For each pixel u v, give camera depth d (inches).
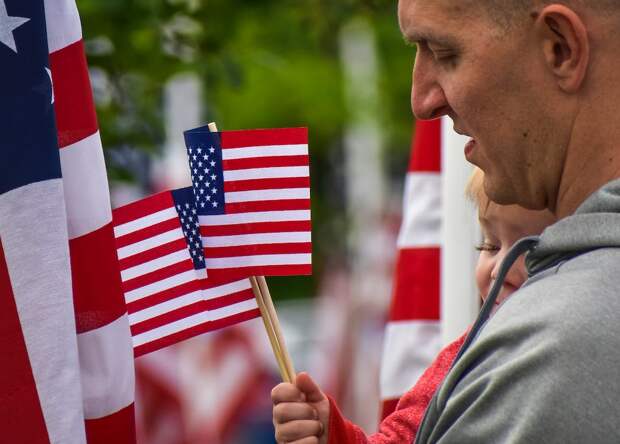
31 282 192.4
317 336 1002.1
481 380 153.8
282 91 940.6
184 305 234.4
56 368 192.9
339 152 1101.1
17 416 190.7
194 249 233.9
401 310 381.1
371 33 932.6
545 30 159.8
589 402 144.6
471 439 152.6
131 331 233.9
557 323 148.6
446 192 358.0
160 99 590.2
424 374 260.5
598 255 154.3
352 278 1027.9
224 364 735.1
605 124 160.9
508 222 251.9
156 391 696.4
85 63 212.7
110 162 509.7
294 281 1111.6
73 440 192.9
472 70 162.9
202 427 715.4
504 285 257.3
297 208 229.5
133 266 234.5
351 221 1081.4
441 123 384.2
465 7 162.7
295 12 649.0
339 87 963.3
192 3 527.8
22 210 192.9
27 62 194.7
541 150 163.9
